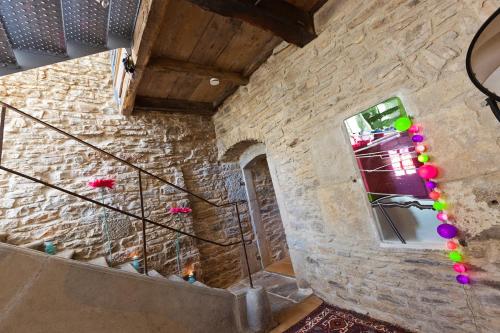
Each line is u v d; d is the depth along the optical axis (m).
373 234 1.89
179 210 3.08
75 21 1.70
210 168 3.77
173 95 3.33
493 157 1.27
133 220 2.88
